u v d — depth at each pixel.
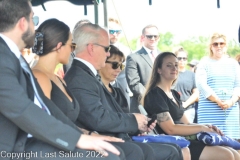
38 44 4.35
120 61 5.89
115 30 8.51
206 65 8.33
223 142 6.14
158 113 6.09
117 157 3.71
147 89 6.25
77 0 7.68
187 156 5.69
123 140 4.72
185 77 8.99
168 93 6.31
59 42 4.43
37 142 3.61
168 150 5.11
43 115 3.46
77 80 4.97
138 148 4.53
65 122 3.99
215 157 6.05
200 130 6.16
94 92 4.99
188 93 8.99
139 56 8.01
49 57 4.43
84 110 4.91
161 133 6.16
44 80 4.25
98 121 4.90
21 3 3.66
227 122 8.20
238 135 8.24
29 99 3.47
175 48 9.21
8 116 3.42
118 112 5.18
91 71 5.10
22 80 3.55
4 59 3.47
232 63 8.30
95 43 5.12
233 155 6.07
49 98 4.17
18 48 3.72
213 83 8.27
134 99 7.70
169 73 6.24
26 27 3.69
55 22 4.46
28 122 3.42
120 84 7.92
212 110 8.22
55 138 3.48
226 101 8.18
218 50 8.27
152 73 6.30
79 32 5.14
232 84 8.27
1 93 3.41
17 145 3.51
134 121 5.13
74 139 3.52
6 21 3.64
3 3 3.63
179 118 6.38
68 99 4.42
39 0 7.65
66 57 4.52
